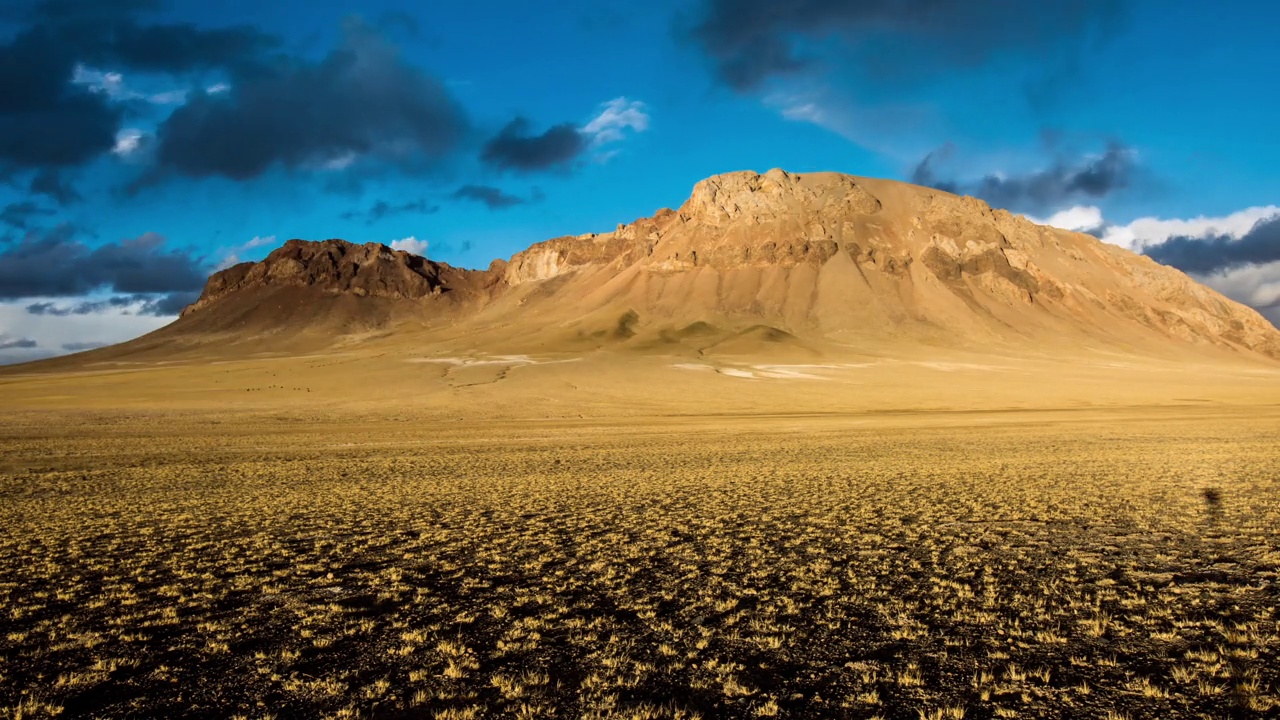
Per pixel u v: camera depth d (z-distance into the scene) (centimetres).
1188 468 3281
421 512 2438
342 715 901
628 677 1009
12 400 9569
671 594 1414
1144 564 1609
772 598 1381
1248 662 1023
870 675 1005
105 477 3444
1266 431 5197
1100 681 974
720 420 7300
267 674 1040
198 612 1342
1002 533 1977
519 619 1274
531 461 4022
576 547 1861
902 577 1520
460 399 9675
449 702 938
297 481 3284
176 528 2189
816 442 4928
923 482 2988
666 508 2453
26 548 1892
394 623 1262
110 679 1027
